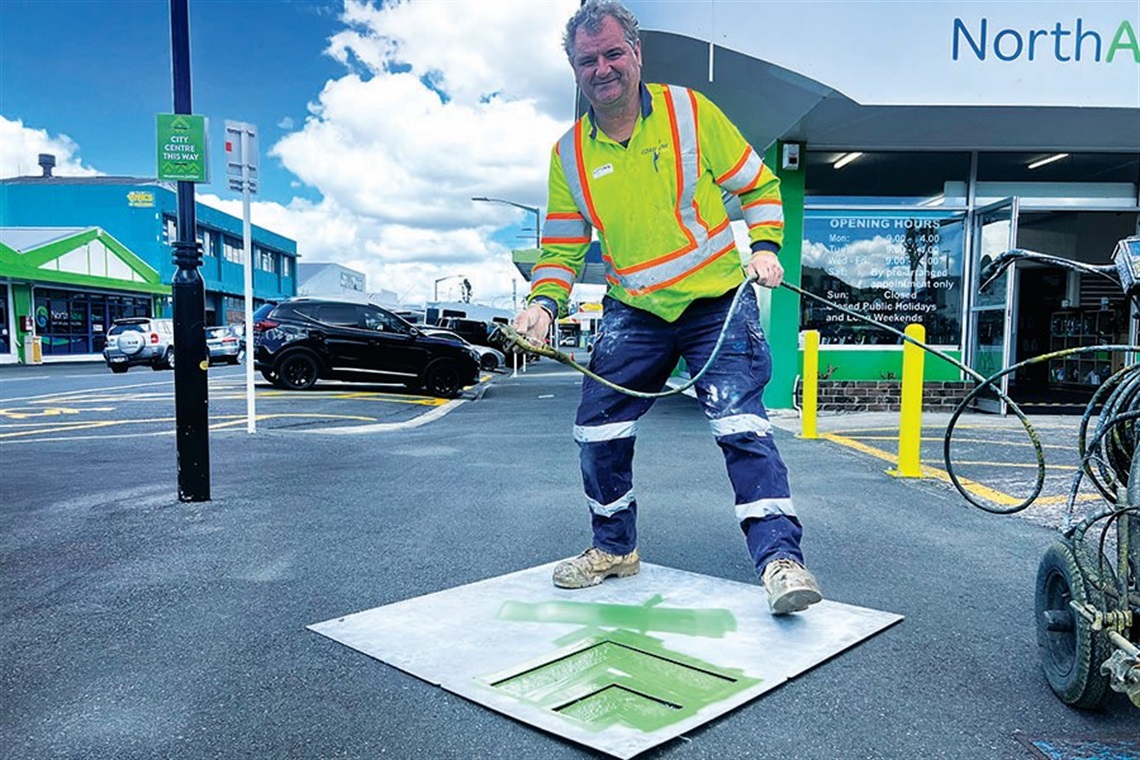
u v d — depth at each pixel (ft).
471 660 8.29
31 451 23.95
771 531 9.23
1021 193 34.12
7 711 7.38
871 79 25.64
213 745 6.75
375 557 12.25
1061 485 17.53
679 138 9.39
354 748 6.69
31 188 128.16
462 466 20.57
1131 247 7.46
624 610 9.66
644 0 24.18
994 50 25.82
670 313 9.71
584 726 6.86
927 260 33.99
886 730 6.94
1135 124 28.60
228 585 10.96
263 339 48.14
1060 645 7.50
